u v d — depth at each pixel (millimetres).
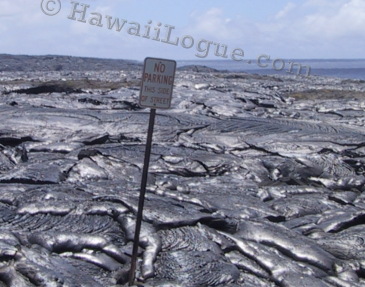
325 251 9094
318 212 11523
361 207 11961
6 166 13562
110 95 26906
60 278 6793
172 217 9070
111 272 7633
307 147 16938
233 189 12734
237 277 7828
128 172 13258
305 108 29469
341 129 20078
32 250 7457
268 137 17719
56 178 12117
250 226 9516
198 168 14547
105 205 9258
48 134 16859
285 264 8297
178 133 17953
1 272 6789
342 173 14945
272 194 12570
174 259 8023
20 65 67188
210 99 26719
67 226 8703
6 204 9625
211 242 8625
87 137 16656
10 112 18969
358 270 8719
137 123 18516
